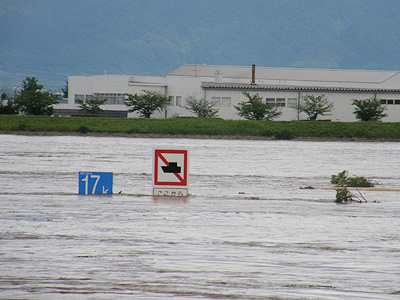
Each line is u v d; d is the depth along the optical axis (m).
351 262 58.66
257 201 106.69
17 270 53.53
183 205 98.31
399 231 76.56
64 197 105.94
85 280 50.59
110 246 64.06
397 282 51.66
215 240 68.50
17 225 75.81
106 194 111.50
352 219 86.44
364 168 184.88
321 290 49.00
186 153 110.69
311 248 65.00
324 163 199.50
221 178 147.88
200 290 48.38
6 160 184.75
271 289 49.00
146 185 129.38
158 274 52.94
